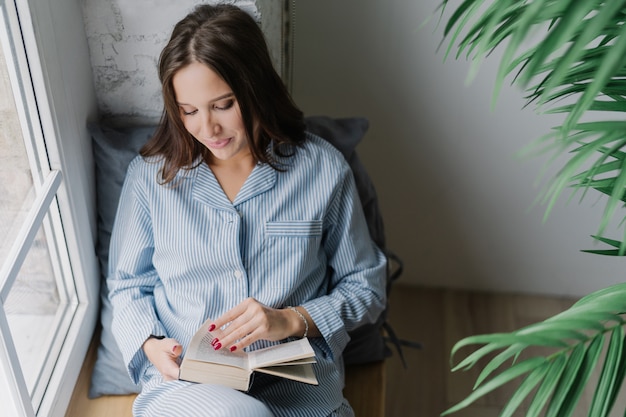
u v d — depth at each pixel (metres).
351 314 1.38
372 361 1.60
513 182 2.00
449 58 1.80
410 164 2.02
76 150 1.42
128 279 1.41
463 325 2.17
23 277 1.26
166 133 1.33
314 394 1.32
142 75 1.52
